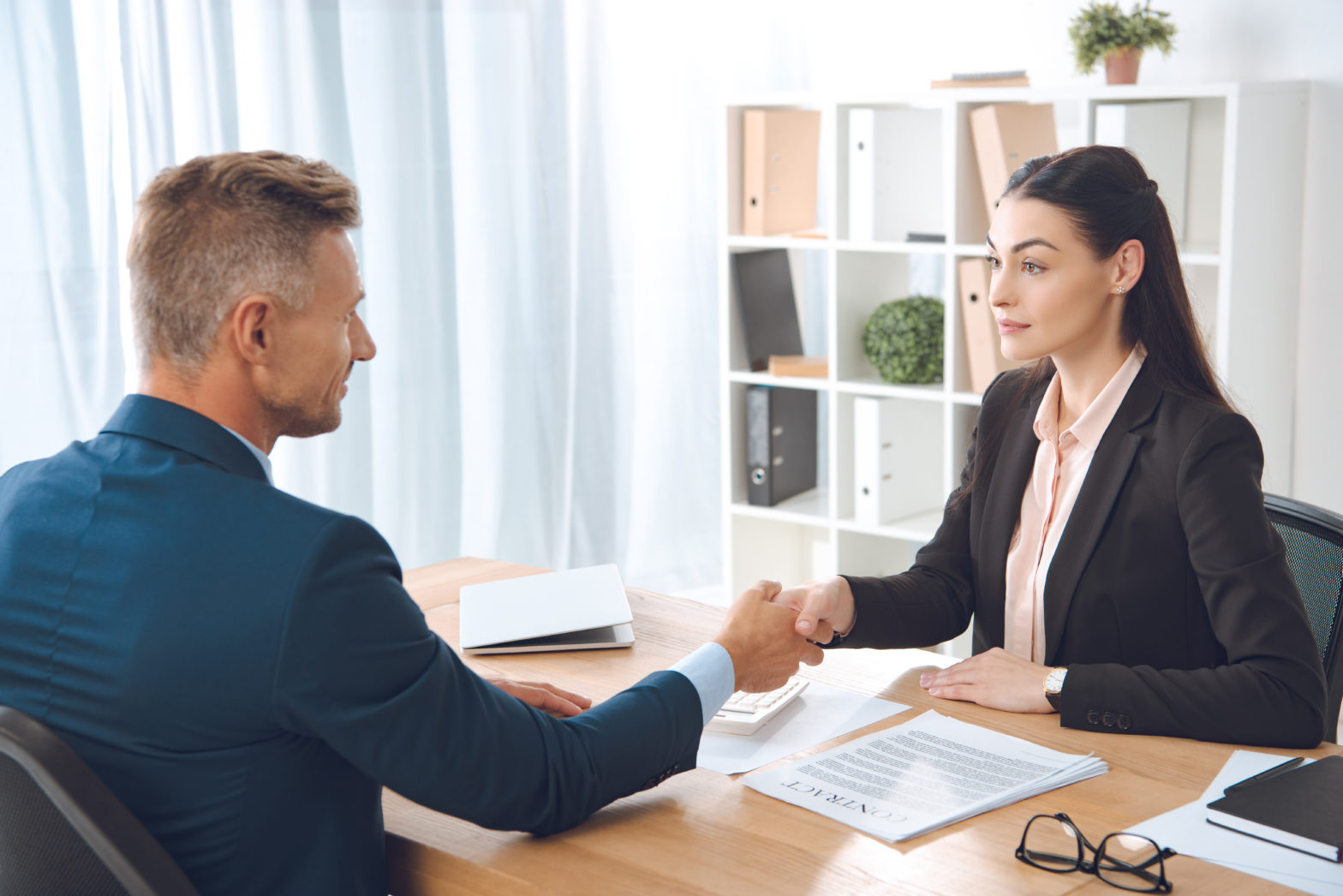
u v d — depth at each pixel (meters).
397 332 3.21
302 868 0.99
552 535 3.67
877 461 3.11
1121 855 1.02
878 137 3.00
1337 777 1.12
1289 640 1.28
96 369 2.68
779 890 0.99
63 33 2.56
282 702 0.93
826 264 4.09
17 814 0.92
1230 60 2.98
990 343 2.88
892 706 1.38
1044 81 3.32
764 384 3.35
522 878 1.02
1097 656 1.46
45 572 0.99
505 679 1.33
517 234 3.52
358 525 0.99
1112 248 1.42
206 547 0.96
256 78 2.92
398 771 0.98
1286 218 2.82
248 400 1.06
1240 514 1.35
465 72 3.35
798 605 1.45
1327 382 2.94
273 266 1.02
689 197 3.99
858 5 3.78
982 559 1.61
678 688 1.20
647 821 1.12
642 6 3.81
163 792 0.96
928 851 1.04
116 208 2.68
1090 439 1.49
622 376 3.90
